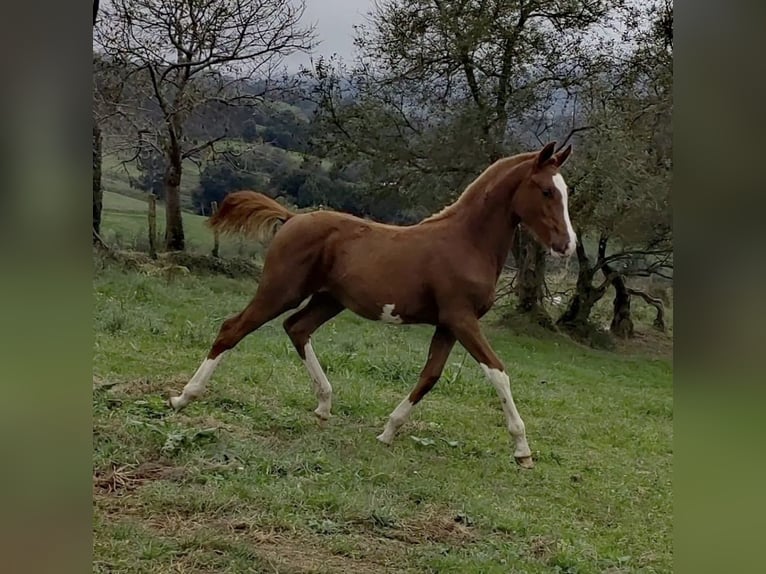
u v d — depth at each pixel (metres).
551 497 5.12
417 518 4.18
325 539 3.65
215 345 5.39
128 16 14.64
